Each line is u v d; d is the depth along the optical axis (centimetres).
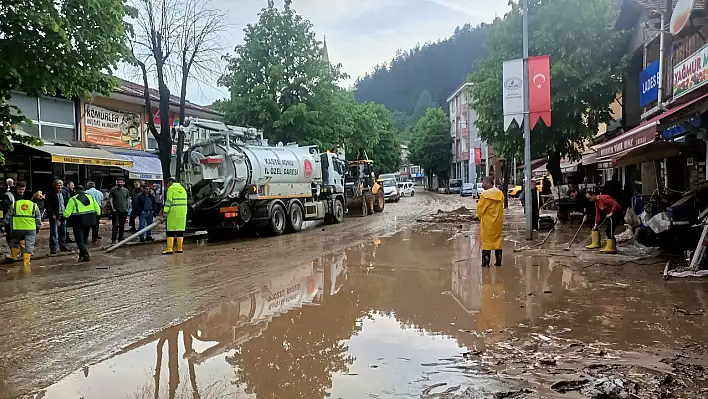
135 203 1689
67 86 1233
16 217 1121
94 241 1599
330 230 1955
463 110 7231
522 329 593
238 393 426
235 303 739
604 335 564
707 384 427
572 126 1998
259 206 1734
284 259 1173
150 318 662
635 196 1802
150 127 2062
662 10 1455
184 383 449
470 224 2019
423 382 441
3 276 989
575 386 425
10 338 581
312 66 2816
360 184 2903
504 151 2322
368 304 725
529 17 2077
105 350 540
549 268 985
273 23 2795
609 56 1961
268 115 2708
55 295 804
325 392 423
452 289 816
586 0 1966
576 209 2008
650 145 1307
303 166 2006
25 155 2022
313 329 605
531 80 1406
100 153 2216
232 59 2838
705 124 1168
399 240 1515
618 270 943
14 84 1182
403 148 10419
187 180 1694
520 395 410
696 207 1087
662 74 1333
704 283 812
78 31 1164
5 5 1062
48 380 459
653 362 479
